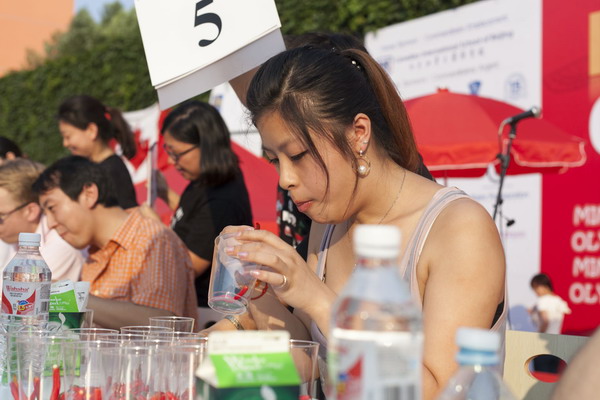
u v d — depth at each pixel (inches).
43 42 768.3
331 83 52.9
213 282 54.2
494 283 50.2
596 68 187.3
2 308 64.6
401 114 58.1
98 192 96.0
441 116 169.8
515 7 201.3
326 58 54.4
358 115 53.9
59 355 46.6
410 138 58.5
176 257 96.7
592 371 29.3
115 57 356.5
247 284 53.4
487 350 28.5
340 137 52.4
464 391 28.6
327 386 46.8
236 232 52.2
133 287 93.4
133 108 347.3
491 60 206.7
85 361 43.5
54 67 388.2
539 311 185.9
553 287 193.3
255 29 71.5
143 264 93.8
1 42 737.6
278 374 33.4
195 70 72.7
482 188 208.5
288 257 49.2
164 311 91.7
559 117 193.8
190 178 124.9
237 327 63.7
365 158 54.8
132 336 50.0
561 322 184.2
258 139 190.7
